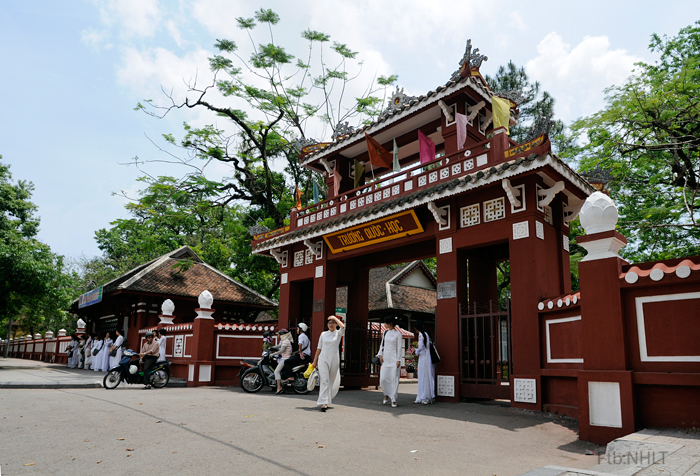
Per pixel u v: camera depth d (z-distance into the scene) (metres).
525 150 9.97
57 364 27.50
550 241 10.59
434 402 10.35
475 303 10.68
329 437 6.19
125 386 13.72
